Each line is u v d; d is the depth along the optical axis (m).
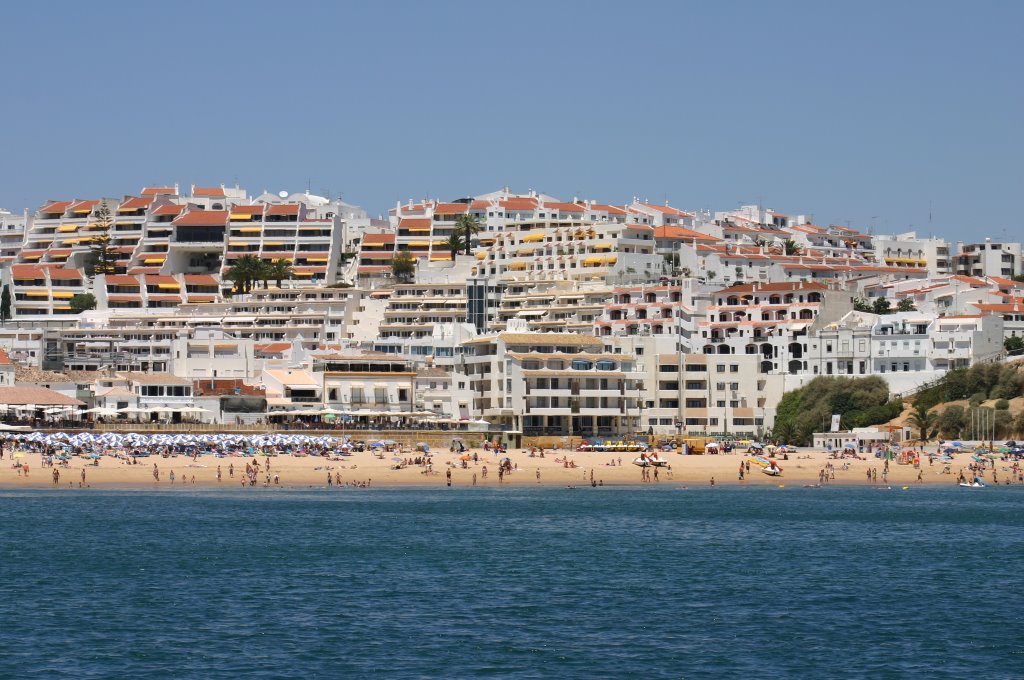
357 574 138.25
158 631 108.75
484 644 105.12
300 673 95.94
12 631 108.12
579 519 192.00
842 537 172.75
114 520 183.62
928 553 157.50
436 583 133.12
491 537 169.88
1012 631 111.00
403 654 101.56
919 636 109.00
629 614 117.50
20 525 176.75
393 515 194.88
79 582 131.75
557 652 102.69
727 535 174.38
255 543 161.38
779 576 139.12
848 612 119.06
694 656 101.88
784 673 97.19
